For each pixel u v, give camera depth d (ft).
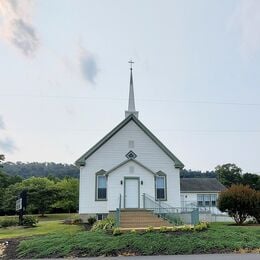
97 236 50.98
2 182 153.69
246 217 79.82
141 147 92.53
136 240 47.96
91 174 89.40
